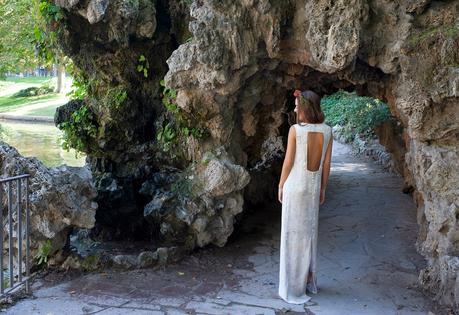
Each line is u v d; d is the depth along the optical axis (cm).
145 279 434
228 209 518
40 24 512
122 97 560
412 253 520
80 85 604
